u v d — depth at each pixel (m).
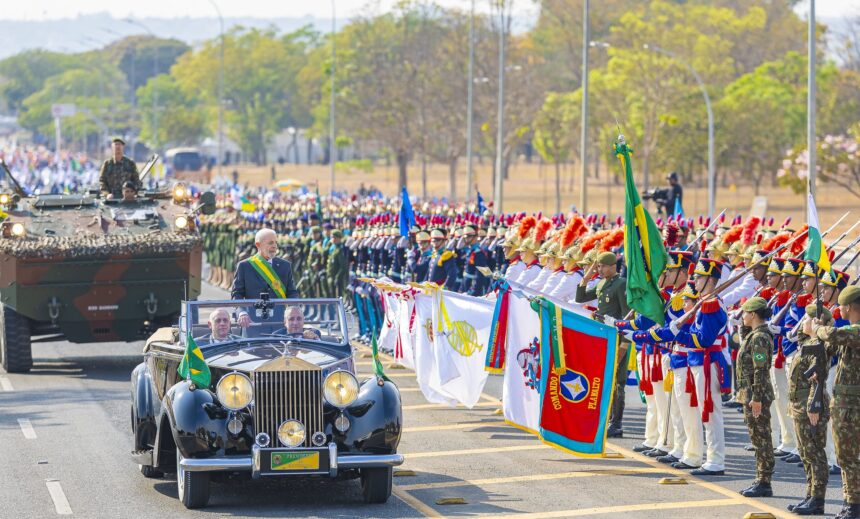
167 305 37.22
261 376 20.12
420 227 41.28
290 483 22.47
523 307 25.22
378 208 61.78
